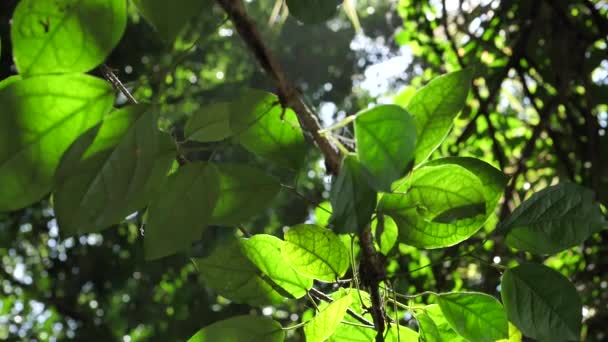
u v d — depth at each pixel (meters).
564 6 2.32
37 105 0.57
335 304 0.74
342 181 0.59
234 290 0.81
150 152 0.57
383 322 0.72
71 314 6.07
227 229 5.34
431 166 0.67
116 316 6.03
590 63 2.29
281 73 0.63
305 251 0.74
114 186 0.56
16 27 0.58
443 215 0.67
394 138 0.56
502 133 2.45
